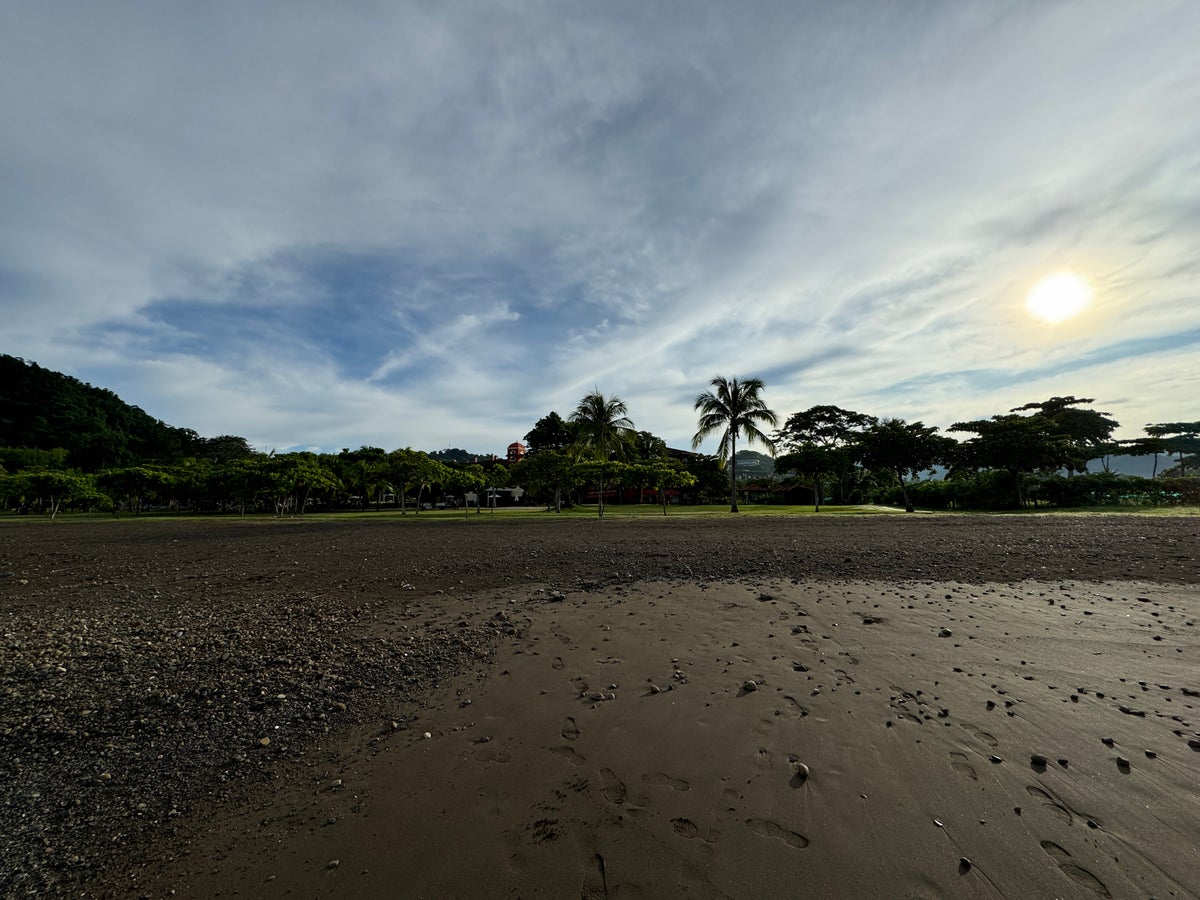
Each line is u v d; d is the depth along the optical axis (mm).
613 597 8172
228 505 63781
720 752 3619
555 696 4609
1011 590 8133
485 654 5695
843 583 8797
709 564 10820
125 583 9836
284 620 7039
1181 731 3691
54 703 4477
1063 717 3943
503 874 2551
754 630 6305
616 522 26031
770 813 2955
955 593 7980
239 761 3656
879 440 45719
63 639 6148
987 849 2607
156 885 2535
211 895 2465
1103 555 10930
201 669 5242
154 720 4215
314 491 54281
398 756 3684
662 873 2533
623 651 5695
